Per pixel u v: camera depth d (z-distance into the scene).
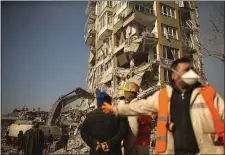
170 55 15.89
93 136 3.20
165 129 2.48
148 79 15.93
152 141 5.18
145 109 2.70
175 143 2.44
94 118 3.22
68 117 9.91
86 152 7.85
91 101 9.91
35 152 6.07
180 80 2.53
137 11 18.14
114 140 3.06
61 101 9.68
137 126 3.33
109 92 14.30
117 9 19.89
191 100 2.44
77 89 9.66
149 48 17.03
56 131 9.35
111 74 15.91
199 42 7.55
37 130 6.19
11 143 7.12
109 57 17.84
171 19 16.33
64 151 8.16
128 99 3.61
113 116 3.14
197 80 2.57
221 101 2.43
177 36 15.44
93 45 18.48
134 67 17.03
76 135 9.12
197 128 2.36
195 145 2.39
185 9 15.44
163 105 2.54
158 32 16.61
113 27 19.75
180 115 2.46
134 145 3.45
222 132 2.27
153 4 17.73
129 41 18.05
